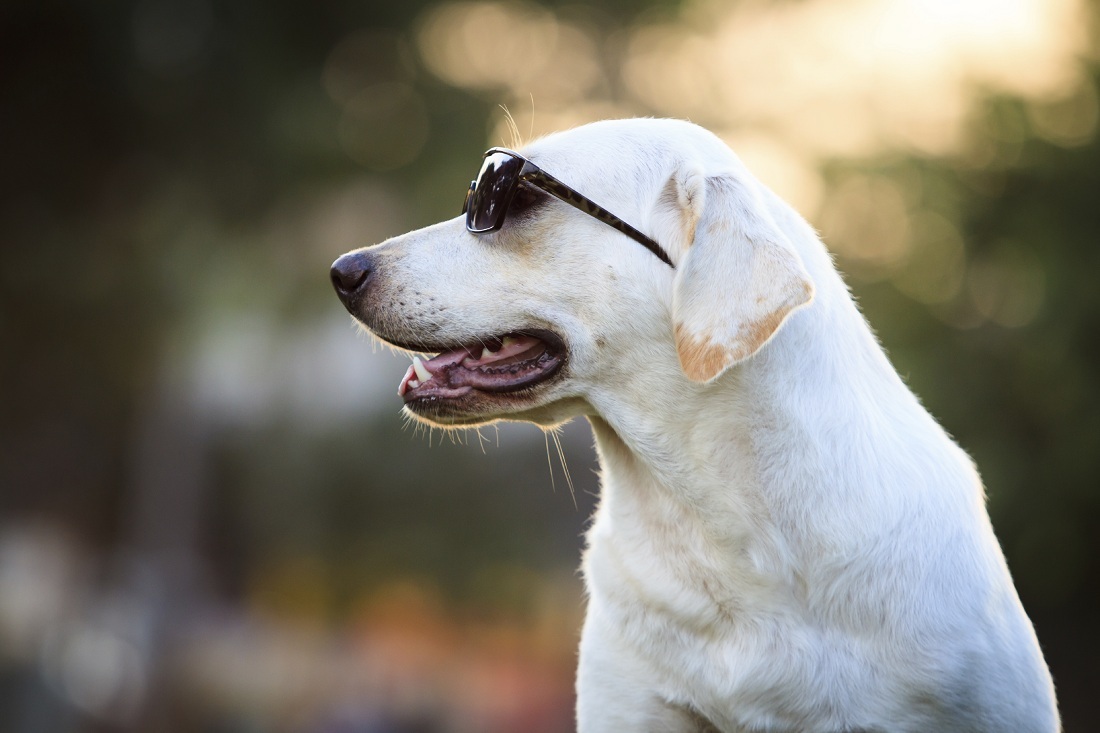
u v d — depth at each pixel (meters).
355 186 15.78
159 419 16.80
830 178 14.29
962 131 14.41
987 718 3.45
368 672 13.07
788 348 3.60
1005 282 14.35
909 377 13.61
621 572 3.80
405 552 17.16
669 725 3.73
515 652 14.38
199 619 15.43
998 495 13.24
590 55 16.22
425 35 15.51
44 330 15.36
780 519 3.54
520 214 3.87
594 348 3.79
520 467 17.47
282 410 18.02
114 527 16.62
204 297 15.47
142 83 14.13
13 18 13.45
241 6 14.29
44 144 14.37
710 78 16.11
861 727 3.47
